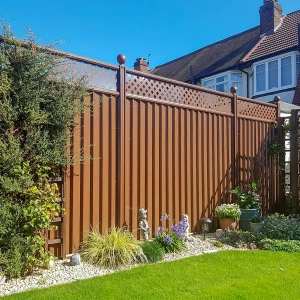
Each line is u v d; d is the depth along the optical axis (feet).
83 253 14.80
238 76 51.01
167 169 19.43
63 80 14.11
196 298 10.52
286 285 11.69
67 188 15.12
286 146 27.04
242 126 24.40
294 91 43.11
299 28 42.22
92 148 16.05
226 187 22.93
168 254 15.96
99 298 10.48
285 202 26.40
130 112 17.79
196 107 21.18
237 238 18.89
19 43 12.87
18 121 13.01
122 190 17.04
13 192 12.59
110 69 17.07
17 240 12.34
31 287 11.68
